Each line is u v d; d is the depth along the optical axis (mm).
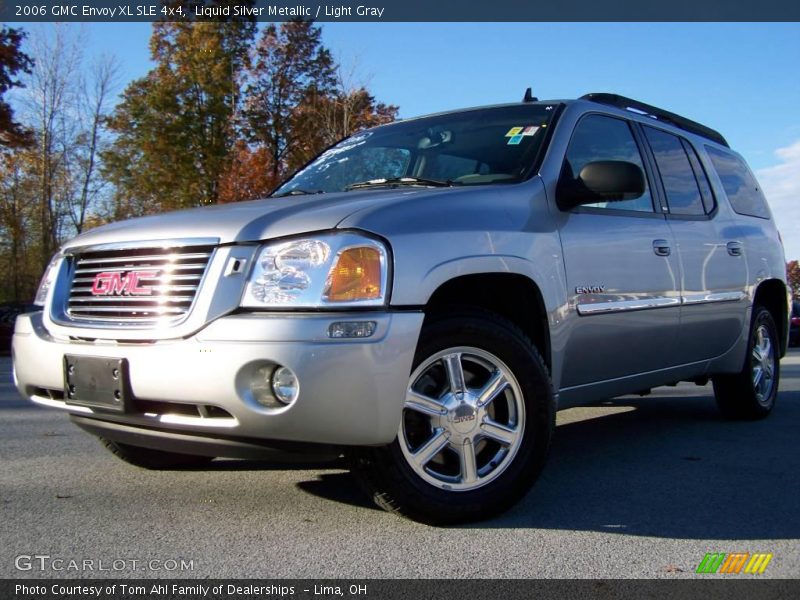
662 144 5078
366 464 3111
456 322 3256
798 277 52625
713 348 5223
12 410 6543
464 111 4758
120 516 3400
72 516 3400
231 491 3793
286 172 29031
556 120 4250
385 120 22828
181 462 4219
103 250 3428
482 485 3311
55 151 33250
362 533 3178
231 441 3039
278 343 2859
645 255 4371
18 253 33625
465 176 4078
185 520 3348
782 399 7234
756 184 6336
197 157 29422
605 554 2977
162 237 3252
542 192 3854
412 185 3936
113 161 32219
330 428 2893
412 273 3068
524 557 2936
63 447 4812
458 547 3029
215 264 3068
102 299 3342
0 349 18875
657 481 4066
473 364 3379
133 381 3086
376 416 2928
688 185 5176
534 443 3439
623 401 6992
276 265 3016
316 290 2945
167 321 3082
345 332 2891
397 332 2967
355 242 3006
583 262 3908
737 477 4156
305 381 2846
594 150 4379
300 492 3777
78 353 3281
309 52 29719
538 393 3453
